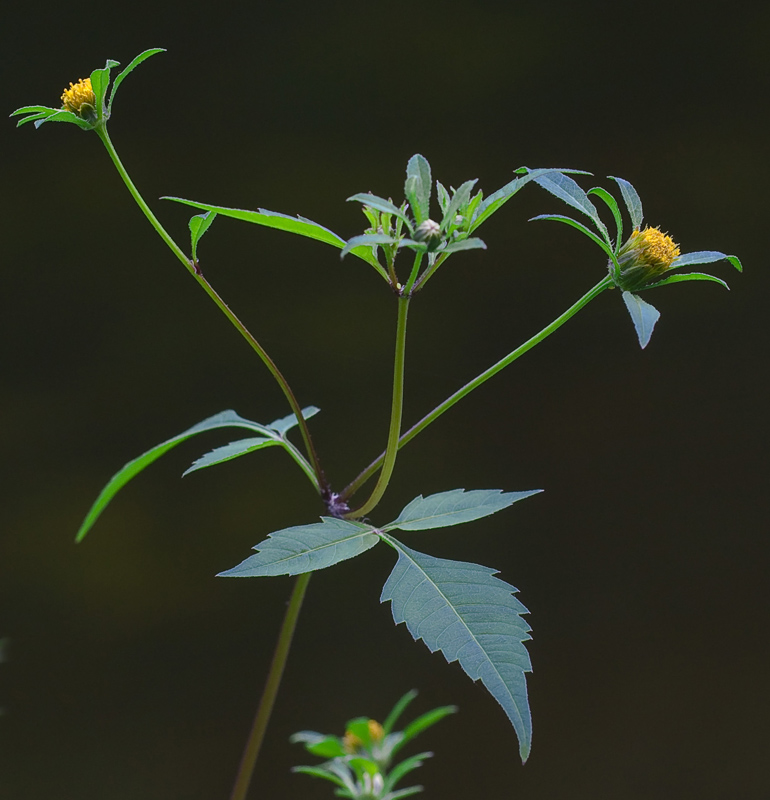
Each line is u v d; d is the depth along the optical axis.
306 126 1.61
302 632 1.57
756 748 1.53
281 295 1.60
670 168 1.61
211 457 0.79
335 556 0.74
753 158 1.60
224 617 1.57
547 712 1.55
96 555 1.55
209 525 1.57
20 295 1.59
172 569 1.56
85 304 1.61
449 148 1.61
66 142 1.61
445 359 1.61
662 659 1.59
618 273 0.76
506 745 1.54
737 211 1.61
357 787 0.82
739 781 1.51
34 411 1.57
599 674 1.57
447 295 1.61
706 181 1.60
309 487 1.58
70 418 1.58
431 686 1.55
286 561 0.74
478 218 0.74
